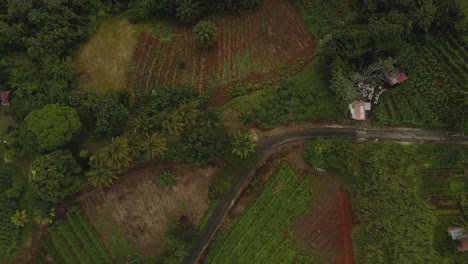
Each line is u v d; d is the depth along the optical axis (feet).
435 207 138.41
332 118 145.79
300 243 140.67
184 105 136.56
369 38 138.21
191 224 139.54
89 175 132.36
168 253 139.74
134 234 143.02
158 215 143.33
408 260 132.77
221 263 141.08
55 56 146.30
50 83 143.43
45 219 136.26
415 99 145.28
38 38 144.15
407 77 146.51
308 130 146.92
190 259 141.90
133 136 135.64
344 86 136.15
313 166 142.92
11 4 144.77
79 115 136.67
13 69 142.51
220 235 142.41
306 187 143.74
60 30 146.92
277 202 143.43
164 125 134.62
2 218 143.43
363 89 144.56
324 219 141.69
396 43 137.08
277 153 145.59
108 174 132.87
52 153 129.80
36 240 143.33
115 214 143.95
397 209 136.87
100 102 136.26
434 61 147.02
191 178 144.05
